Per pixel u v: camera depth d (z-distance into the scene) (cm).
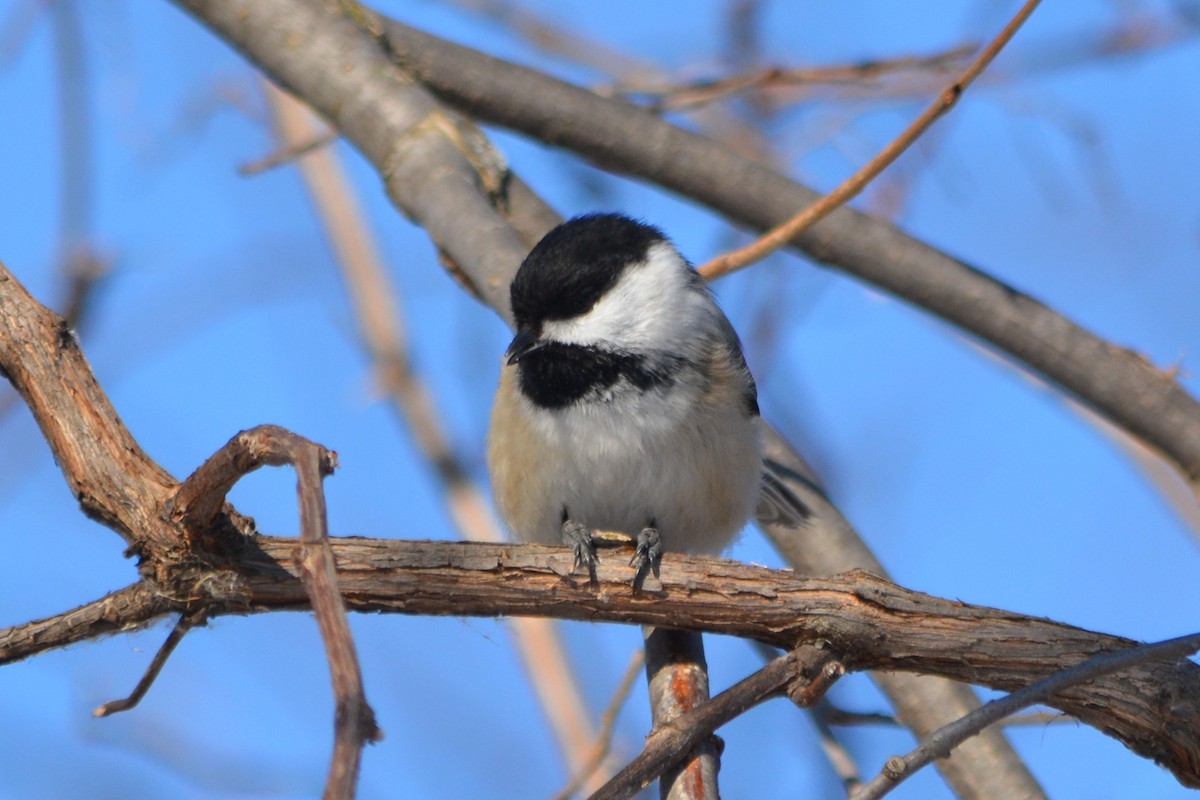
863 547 862
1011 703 500
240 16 879
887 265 868
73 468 528
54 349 538
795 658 571
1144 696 560
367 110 850
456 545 571
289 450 424
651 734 548
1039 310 858
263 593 536
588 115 895
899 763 490
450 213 818
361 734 327
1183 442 841
